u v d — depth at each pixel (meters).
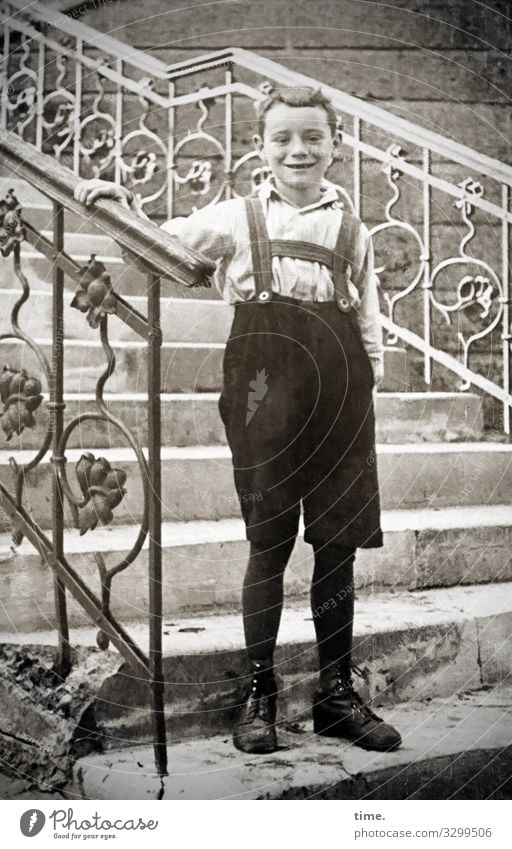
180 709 1.89
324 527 1.97
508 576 2.40
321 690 1.96
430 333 2.73
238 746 1.88
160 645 1.79
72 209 1.84
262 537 1.93
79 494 2.26
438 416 2.66
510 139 2.82
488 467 2.55
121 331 2.52
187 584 2.10
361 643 2.03
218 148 2.67
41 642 1.99
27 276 2.56
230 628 2.03
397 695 2.07
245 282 1.98
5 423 2.01
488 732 1.97
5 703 1.93
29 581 2.06
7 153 1.93
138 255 1.75
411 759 1.88
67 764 1.85
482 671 2.16
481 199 2.76
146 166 2.68
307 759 1.87
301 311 1.97
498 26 2.82
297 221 2.00
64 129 2.68
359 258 2.03
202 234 1.99
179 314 2.49
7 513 2.00
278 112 2.05
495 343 2.80
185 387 2.46
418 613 2.16
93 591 2.07
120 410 2.34
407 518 2.39
